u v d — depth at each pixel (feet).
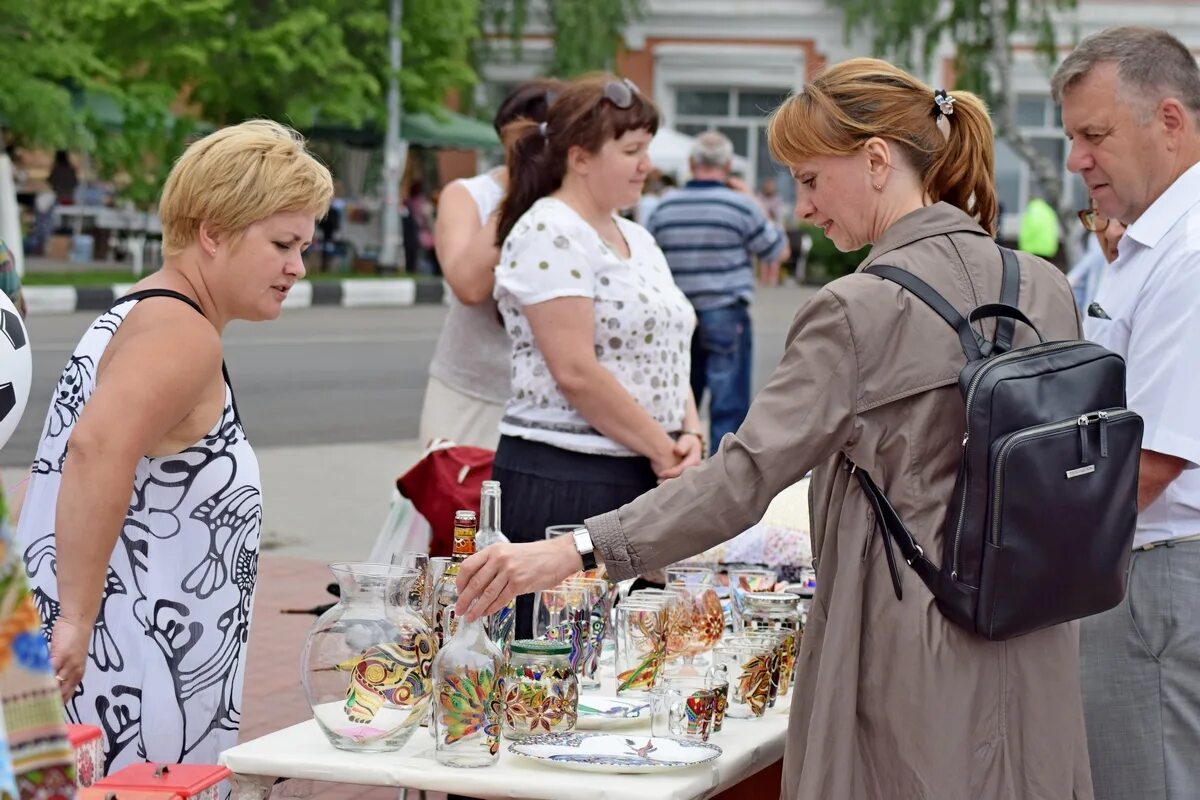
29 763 5.10
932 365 9.00
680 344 14.58
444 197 17.72
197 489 10.36
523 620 12.75
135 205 87.92
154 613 10.27
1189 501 11.03
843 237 9.83
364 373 51.72
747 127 119.03
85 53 75.56
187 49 81.20
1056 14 106.32
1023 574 8.68
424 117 98.58
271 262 10.37
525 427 14.24
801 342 9.13
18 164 91.66
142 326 10.01
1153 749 11.16
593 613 11.29
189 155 10.32
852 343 8.99
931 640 8.89
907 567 9.01
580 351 13.74
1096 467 8.87
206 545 10.40
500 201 15.64
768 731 10.55
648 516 9.25
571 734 9.83
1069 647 9.34
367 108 88.89
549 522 14.08
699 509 9.16
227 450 10.50
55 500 10.19
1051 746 9.12
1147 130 11.02
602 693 11.30
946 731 8.86
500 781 8.98
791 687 11.50
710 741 10.19
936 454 9.03
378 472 35.04
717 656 11.00
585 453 14.06
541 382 14.15
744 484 9.09
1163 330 10.76
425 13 92.02
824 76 9.73
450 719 9.21
